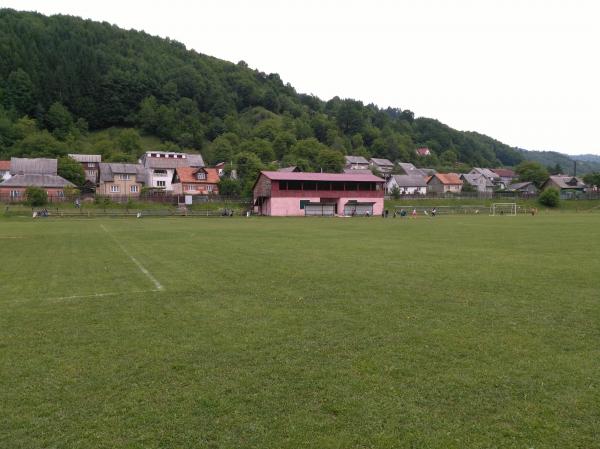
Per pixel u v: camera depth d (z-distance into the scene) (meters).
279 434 5.16
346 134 183.62
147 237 29.34
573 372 6.77
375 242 26.03
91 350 7.85
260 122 170.50
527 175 131.25
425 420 5.43
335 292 12.27
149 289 12.78
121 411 5.69
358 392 6.15
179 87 179.50
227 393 6.16
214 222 49.59
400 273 15.20
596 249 22.06
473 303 11.00
